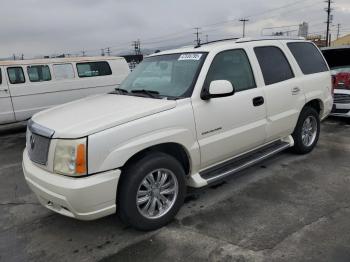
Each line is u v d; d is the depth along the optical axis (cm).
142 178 345
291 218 380
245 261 311
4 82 920
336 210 394
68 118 356
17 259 336
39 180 335
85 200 313
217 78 416
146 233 366
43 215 425
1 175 586
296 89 525
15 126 1056
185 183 386
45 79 990
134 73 496
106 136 320
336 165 538
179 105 375
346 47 905
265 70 482
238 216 391
